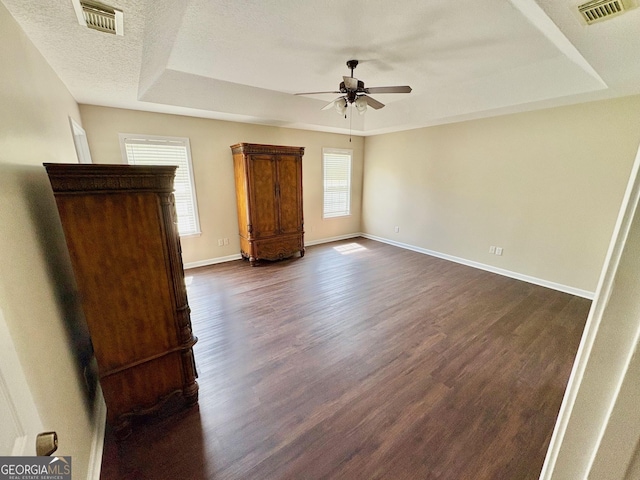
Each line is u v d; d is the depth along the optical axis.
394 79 3.61
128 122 3.66
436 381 2.08
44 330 1.22
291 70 3.27
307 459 1.52
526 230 3.94
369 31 2.40
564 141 3.47
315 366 2.24
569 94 2.98
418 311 3.12
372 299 3.42
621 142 3.09
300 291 3.64
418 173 5.27
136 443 1.62
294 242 4.97
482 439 1.63
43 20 1.41
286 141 5.15
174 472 1.46
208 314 3.06
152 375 1.71
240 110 3.98
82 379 1.62
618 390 0.38
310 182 5.68
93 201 1.40
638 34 1.86
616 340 0.38
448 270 4.45
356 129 5.37
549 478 0.49
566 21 1.73
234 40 2.54
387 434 1.66
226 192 4.65
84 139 3.29
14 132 1.23
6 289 0.95
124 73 2.29
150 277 1.62
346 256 5.19
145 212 1.55
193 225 4.45
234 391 1.99
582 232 3.46
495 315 3.04
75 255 1.40
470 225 4.59
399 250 5.59
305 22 2.25
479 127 4.28
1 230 0.99
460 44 2.64
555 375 2.14
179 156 4.12
